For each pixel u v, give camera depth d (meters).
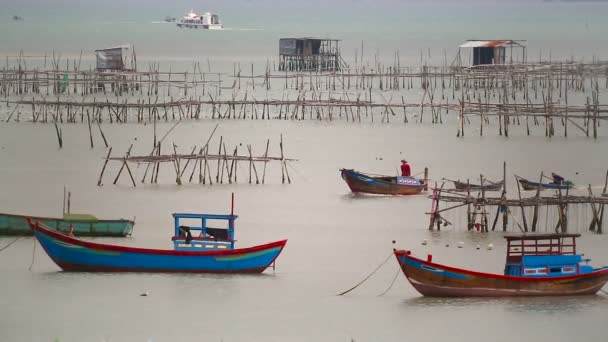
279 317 42.97
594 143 100.12
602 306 44.56
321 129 110.25
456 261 52.75
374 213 66.50
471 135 106.38
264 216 64.94
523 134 107.44
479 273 44.84
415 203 70.31
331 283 48.53
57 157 88.62
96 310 43.50
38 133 103.06
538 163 87.81
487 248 56.00
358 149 96.12
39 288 46.44
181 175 79.31
